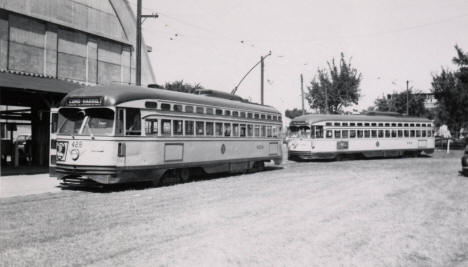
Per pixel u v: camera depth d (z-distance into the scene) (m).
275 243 6.77
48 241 6.64
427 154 37.00
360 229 7.90
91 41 22.77
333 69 47.47
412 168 21.88
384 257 6.20
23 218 8.30
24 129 37.16
